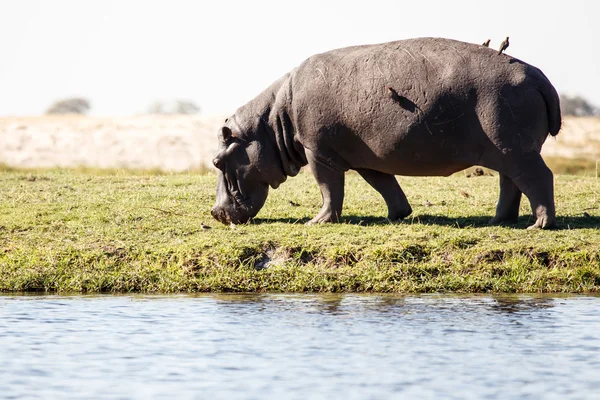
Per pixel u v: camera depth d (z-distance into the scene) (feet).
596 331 115.65
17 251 162.09
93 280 150.20
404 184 226.17
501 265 148.05
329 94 166.40
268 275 149.18
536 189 159.74
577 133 584.40
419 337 112.57
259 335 114.73
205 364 102.17
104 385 95.09
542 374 97.66
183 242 161.48
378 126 162.40
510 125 156.35
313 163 171.73
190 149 512.22
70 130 554.05
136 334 115.96
